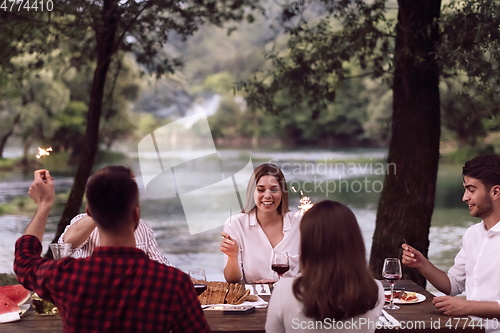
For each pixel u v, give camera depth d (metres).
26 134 26.73
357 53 5.66
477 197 2.13
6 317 1.82
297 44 6.13
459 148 22.94
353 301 1.33
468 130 9.12
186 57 40.28
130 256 1.24
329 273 1.35
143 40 6.52
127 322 1.19
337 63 5.66
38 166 26.97
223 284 2.19
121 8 5.84
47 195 1.43
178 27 6.47
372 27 5.14
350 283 1.34
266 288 2.31
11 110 23.61
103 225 1.24
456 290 2.27
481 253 2.16
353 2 5.43
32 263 1.30
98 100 5.87
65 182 21.00
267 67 38.91
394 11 12.46
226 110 40.50
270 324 1.45
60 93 23.78
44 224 1.42
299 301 1.40
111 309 1.19
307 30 5.94
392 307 1.99
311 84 6.01
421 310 1.96
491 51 4.49
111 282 1.20
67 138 29.03
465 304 1.88
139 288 1.20
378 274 4.39
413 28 4.50
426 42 4.51
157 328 1.20
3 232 10.94
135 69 17.14
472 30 4.41
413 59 4.46
